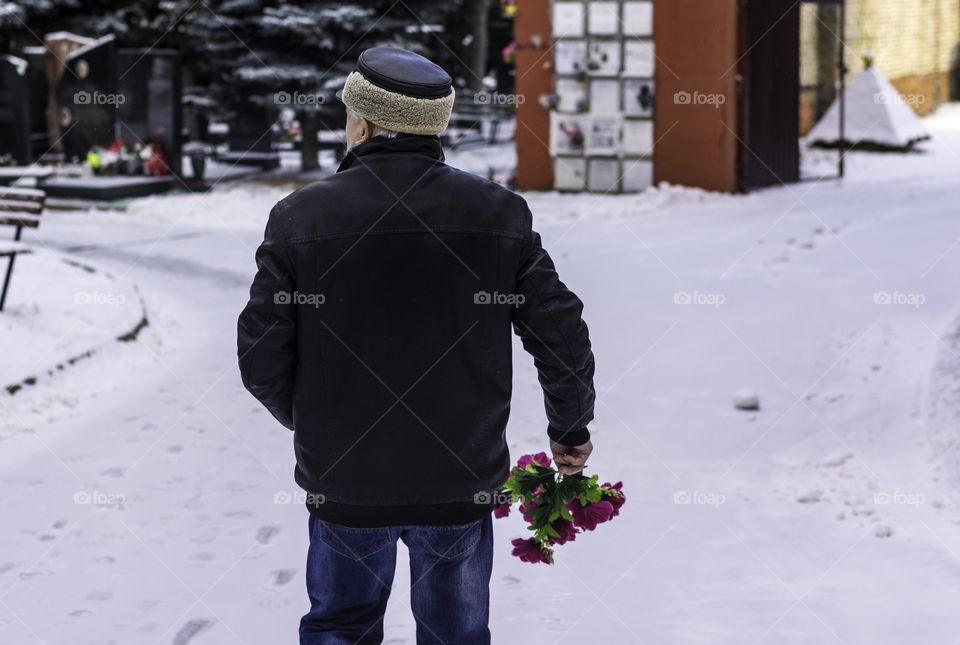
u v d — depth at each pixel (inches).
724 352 355.3
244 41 896.9
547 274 124.1
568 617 179.8
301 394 121.8
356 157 123.3
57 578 196.9
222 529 221.1
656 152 768.3
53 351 343.9
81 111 901.8
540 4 786.2
